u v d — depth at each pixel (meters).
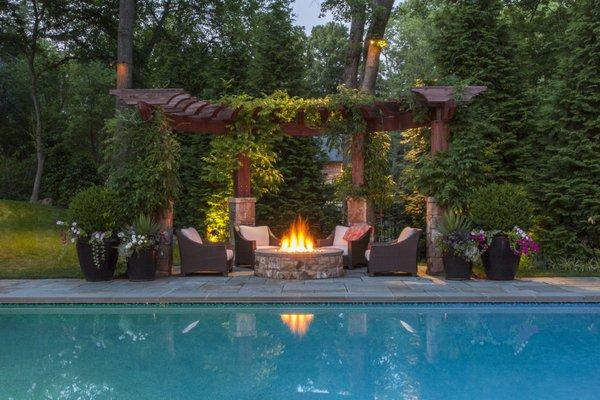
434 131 10.00
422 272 10.54
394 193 14.30
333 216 16.47
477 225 9.46
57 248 13.05
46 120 26.59
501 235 9.20
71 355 5.33
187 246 10.03
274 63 16.30
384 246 9.84
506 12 18.73
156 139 9.72
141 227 9.29
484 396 4.14
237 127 11.79
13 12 19.31
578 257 10.99
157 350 5.49
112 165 9.95
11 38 19.64
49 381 4.53
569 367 4.90
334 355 5.30
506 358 5.18
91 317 7.11
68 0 19.14
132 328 6.46
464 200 9.73
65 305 7.72
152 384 4.45
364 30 15.89
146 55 20.11
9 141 26.14
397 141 24.25
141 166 9.72
